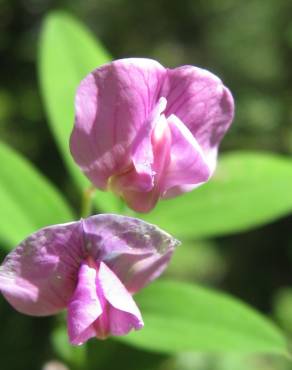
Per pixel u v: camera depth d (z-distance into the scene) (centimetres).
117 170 8
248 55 28
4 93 23
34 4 26
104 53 10
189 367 13
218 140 8
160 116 7
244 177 10
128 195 8
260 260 22
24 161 10
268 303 21
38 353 10
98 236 7
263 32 28
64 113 10
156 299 9
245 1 29
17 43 25
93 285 7
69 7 26
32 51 24
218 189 10
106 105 7
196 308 9
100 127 7
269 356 14
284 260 22
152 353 9
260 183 10
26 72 24
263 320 9
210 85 8
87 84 7
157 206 10
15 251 7
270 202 9
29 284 7
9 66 24
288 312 16
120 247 7
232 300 9
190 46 28
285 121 26
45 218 9
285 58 28
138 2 27
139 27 28
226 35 29
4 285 7
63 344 9
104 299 7
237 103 26
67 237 7
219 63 28
